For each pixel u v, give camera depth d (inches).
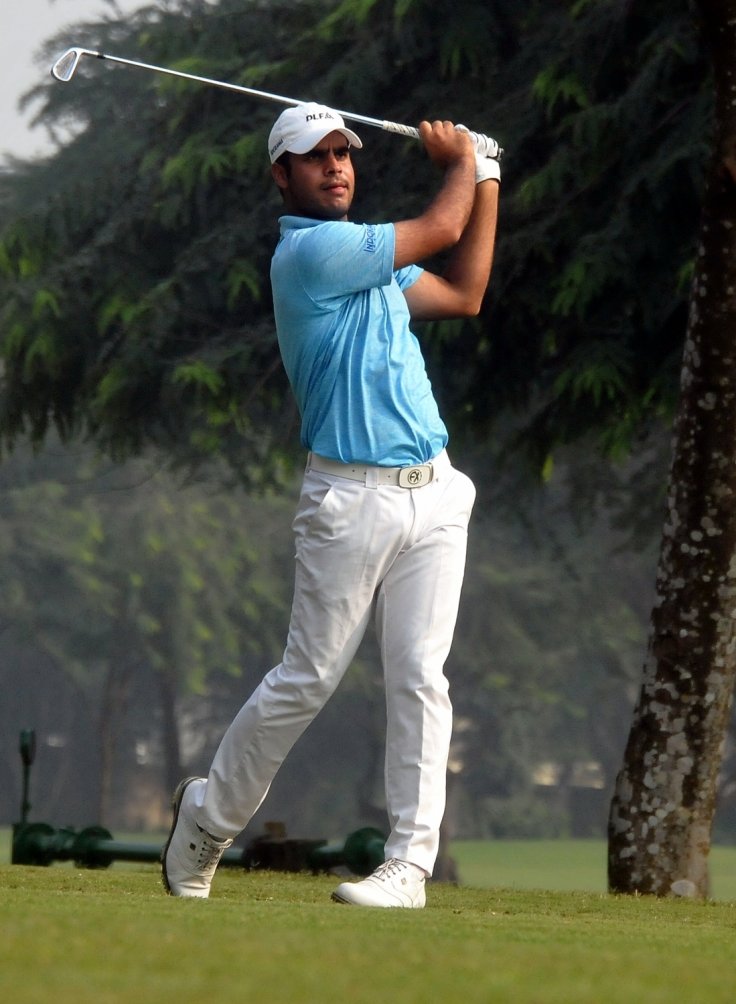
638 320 1486.2
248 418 1893.5
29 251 1873.8
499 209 1529.3
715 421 984.9
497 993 291.7
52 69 681.0
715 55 971.9
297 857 925.8
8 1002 262.5
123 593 4997.5
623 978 325.1
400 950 358.9
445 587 586.6
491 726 6264.8
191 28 1895.9
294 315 584.7
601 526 4426.7
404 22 1612.9
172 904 491.5
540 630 4793.3
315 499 580.1
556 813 7588.6
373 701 5738.2
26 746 1003.3
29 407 1873.8
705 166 1360.7
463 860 5812.0
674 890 981.2
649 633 1005.2
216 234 1734.7
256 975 305.0
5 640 6638.8
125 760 7480.3
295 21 1813.5
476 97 1648.6
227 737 592.7
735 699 4212.6
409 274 634.8
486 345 1614.2
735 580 986.1
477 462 2573.8
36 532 4945.9
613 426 1581.0
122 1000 265.9
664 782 985.5
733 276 976.3
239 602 5036.9
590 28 1489.9
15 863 990.4
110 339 1841.8
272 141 613.6
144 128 2014.0
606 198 1496.1
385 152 1681.8
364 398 577.0
